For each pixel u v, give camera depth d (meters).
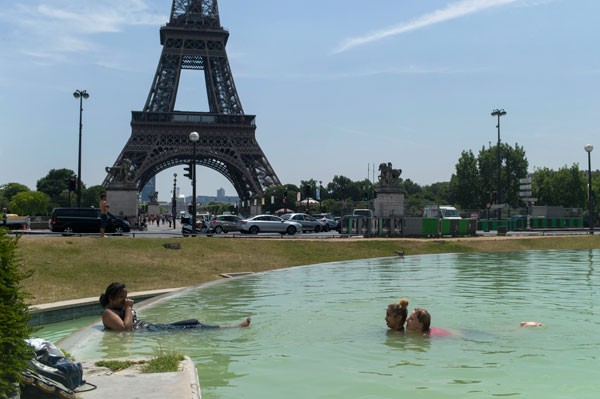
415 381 8.96
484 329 13.35
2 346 6.95
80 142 69.00
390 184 73.69
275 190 138.50
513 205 144.38
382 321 14.49
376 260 37.69
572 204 135.00
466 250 46.84
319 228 76.31
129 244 31.81
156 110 130.00
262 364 10.16
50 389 7.39
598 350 11.12
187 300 18.98
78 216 53.47
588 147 66.38
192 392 7.83
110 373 8.97
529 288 21.38
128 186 76.44
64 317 17.41
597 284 22.67
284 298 19.08
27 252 25.44
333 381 8.98
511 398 8.04
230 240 38.75
